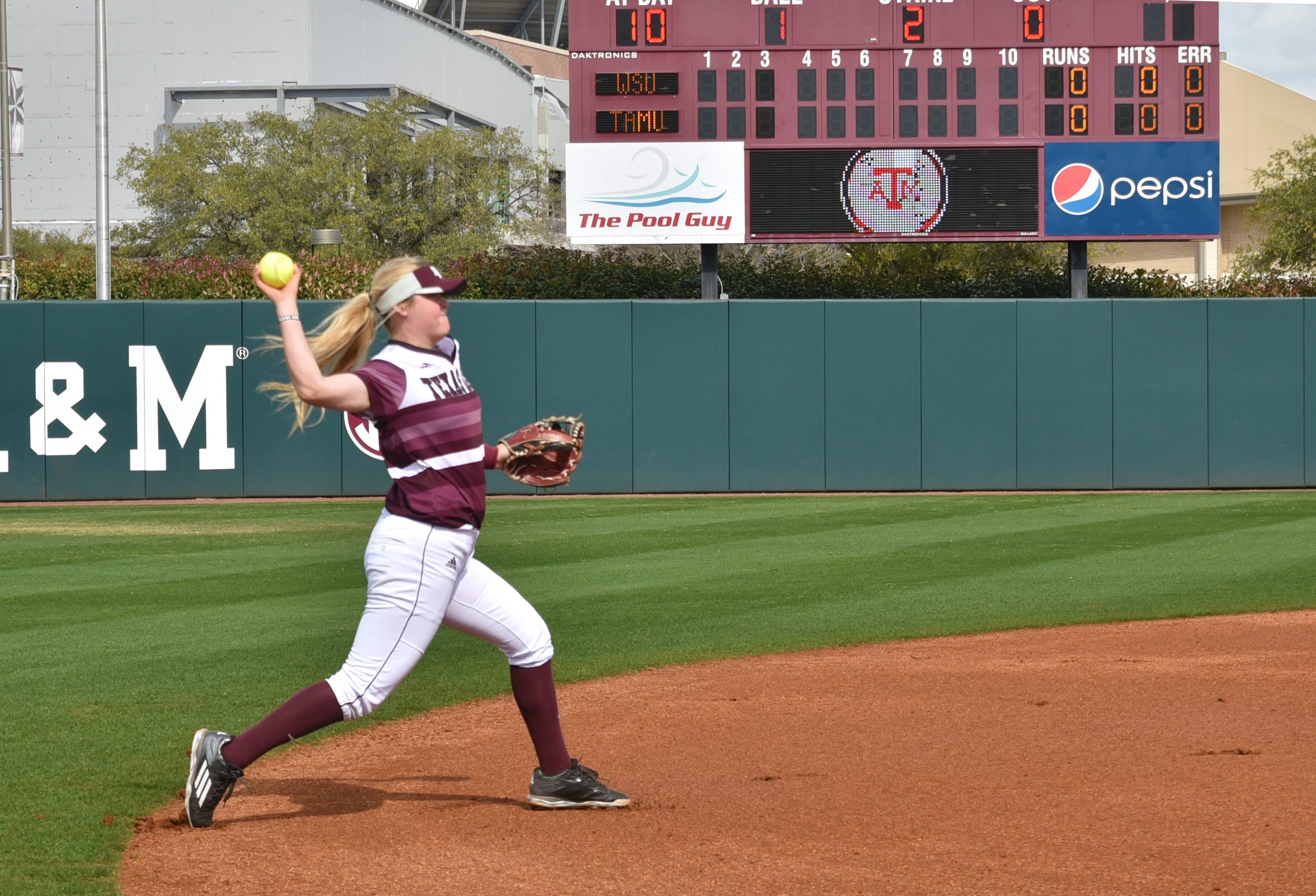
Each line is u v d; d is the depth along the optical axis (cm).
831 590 2142
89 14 10656
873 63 4275
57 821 968
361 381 873
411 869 867
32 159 10731
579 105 4334
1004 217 4297
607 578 2277
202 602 2036
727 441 4191
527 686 983
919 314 4175
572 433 1015
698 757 1170
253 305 4109
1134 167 4266
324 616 1898
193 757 942
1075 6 4241
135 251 8575
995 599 2039
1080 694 1409
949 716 1320
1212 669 1531
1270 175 7769
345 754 1197
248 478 4138
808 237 4325
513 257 5856
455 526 909
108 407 4103
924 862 871
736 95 4312
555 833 945
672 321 4166
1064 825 948
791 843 915
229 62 10594
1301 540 2764
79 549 2770
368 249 7938
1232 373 4172
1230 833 921
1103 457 4188
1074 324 4166
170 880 845
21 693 1403
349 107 10244
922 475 4194
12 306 4072
